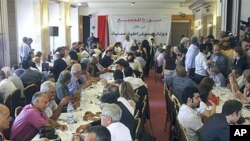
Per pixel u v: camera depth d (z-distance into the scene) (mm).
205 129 2951
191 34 17328
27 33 10484
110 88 4219
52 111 4176
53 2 13297
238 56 5992
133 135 3260
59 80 4863
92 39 13953
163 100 8164
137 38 17281
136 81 5359
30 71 6305
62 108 4152
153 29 17250
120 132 2818
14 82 5578
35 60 8289
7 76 5934
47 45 11461
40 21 10859
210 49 7051
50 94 4109
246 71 4785
